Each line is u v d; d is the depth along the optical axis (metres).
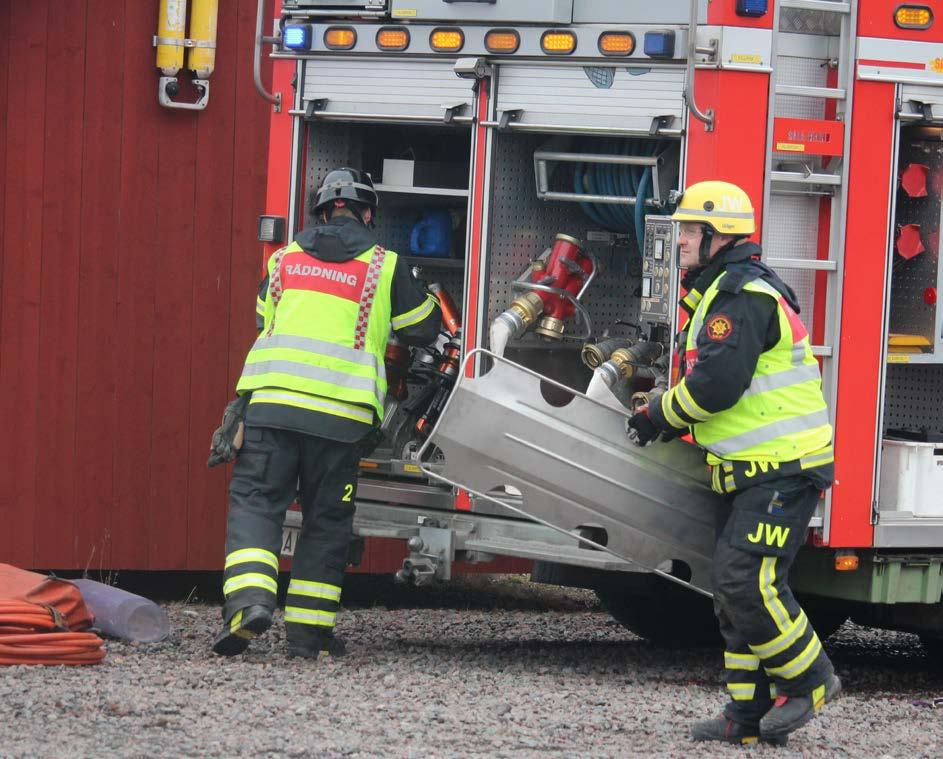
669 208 15.02
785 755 11.62
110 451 19.00
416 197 17.09
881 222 14.70
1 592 13.89
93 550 19.00
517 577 23.08
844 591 15.12
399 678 13.80
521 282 15.62
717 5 14.01
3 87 18.36
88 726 11.03
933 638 17.45
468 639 17.50
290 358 14.31
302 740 10.88
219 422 19.38
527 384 13.58
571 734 11.80
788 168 14.49
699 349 11.90
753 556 11.83
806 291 14.73
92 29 18.61
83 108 18.64
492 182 15.16
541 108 14.85
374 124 16.41
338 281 14.52
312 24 15.77
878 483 14.82
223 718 11.48
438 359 16.44
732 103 14.05
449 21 15.13
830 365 14.59
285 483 14.40
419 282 15.45
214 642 14.55
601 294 16.67
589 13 14.59
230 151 19.23
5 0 18.30
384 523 15.54
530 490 13.61
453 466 13.59
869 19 14.56
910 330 15.73
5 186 18.42
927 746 12.40
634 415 12.59
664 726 12.45
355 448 14.59
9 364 18.55
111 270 18.88
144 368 19.08
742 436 11.92
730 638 12.14
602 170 15.45
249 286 19.42
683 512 13.62
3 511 18.64
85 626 14.43
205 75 18.84
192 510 19.38
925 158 15.50
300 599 14.54
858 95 14.55
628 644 18.12
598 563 14.04
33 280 18.59
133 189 18.89
